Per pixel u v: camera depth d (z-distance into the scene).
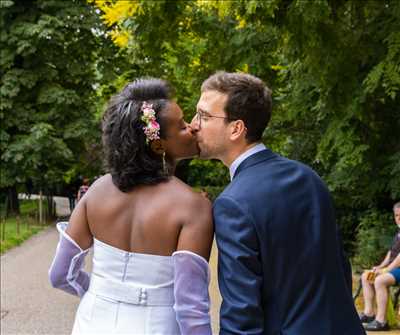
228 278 1.67
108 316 1.82
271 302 1.71
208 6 8.66
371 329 5.44
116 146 1.86
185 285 1.75
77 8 20.06
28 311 6.64
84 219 1.96
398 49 5.85
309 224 1.76
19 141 19.47
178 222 1.79
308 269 1.72
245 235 1.68
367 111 7.10
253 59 9.35
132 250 1.83
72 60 20.92
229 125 1.88
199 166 28.61
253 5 5.82
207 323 1.77
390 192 8.36
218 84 1.91
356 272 8.62
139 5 7.93
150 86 1.94
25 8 20.08
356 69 6.95
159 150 1.89
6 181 19.78
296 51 7.08
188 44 10.17
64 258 1.97
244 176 1.83
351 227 10.51
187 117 11.98
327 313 1.72
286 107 9.02
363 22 6.99
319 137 9.45
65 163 21.25
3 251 12.37
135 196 1.86
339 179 8.25
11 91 19.41
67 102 19.80
